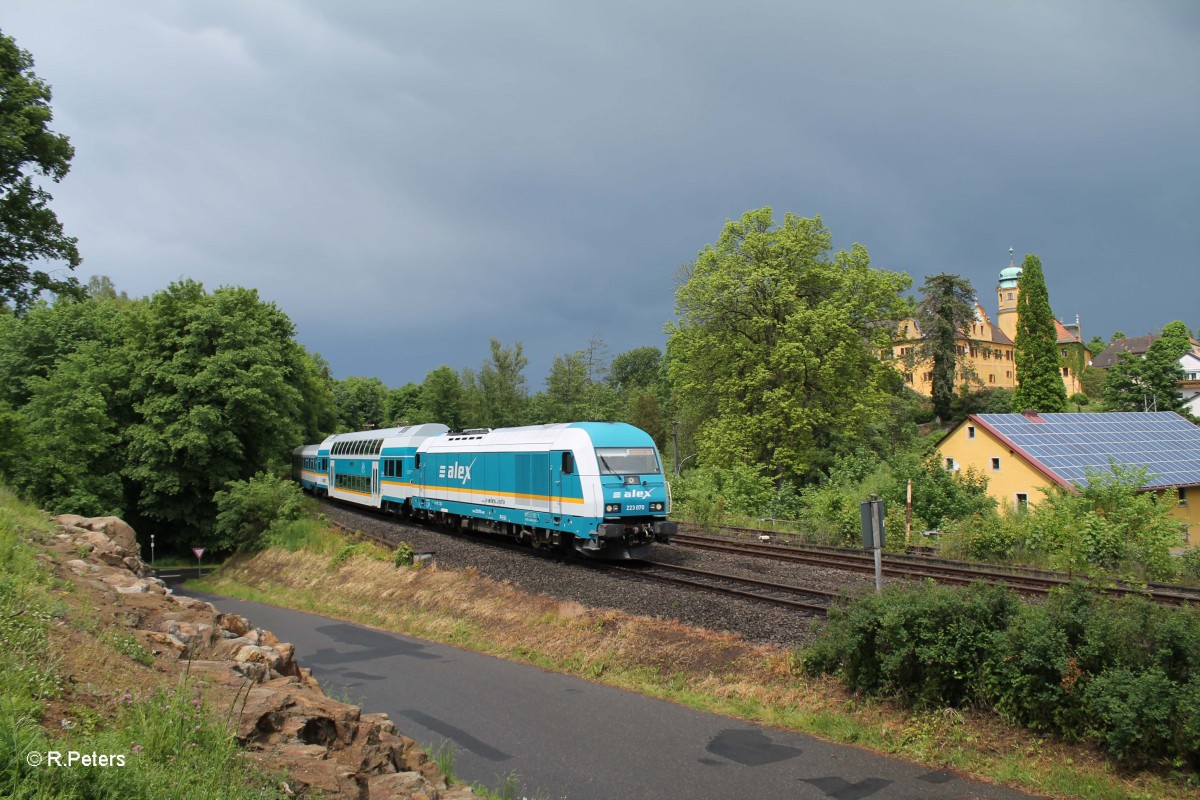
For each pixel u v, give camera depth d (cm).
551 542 2091
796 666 1106
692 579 1675
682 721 1026
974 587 986
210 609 881
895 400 4959
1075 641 843
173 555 3953
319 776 518
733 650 1211
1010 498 3378
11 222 2622
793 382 3662
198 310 3741
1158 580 1823
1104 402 5666
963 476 2880
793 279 3747
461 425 8212
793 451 3619
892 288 3816
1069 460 3306
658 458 1955
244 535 3406
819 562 1905
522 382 7956
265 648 781
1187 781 706
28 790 366
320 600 2280
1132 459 3403
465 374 8000
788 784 808
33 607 631
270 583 2759
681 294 3931
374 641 1670
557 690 1202
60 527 1146
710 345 3916
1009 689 866
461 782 817
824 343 3597
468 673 1334
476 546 2303
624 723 1025
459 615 1750
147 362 3719
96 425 3484
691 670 1201
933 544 2312
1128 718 735
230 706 570
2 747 381
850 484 2981
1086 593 888
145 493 3659
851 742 919
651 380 9919
